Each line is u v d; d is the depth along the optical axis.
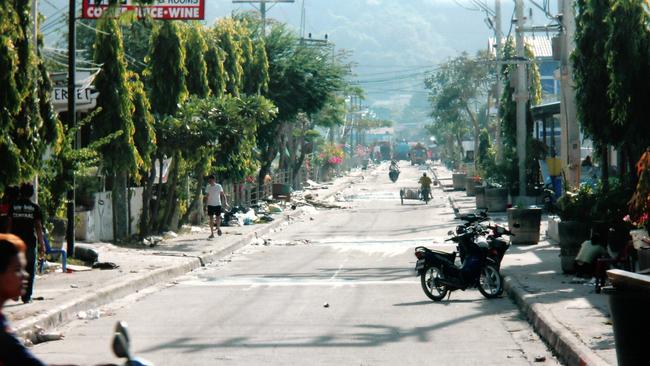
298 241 40.16
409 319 17.78
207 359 13.88
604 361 12.01
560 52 37.12
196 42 43.09
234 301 20.78
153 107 37.97
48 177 26.00
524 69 53.94
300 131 90.31
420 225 48.06
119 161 32.16
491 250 20.92
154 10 32.91
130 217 36.78
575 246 23.33
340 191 99.19
